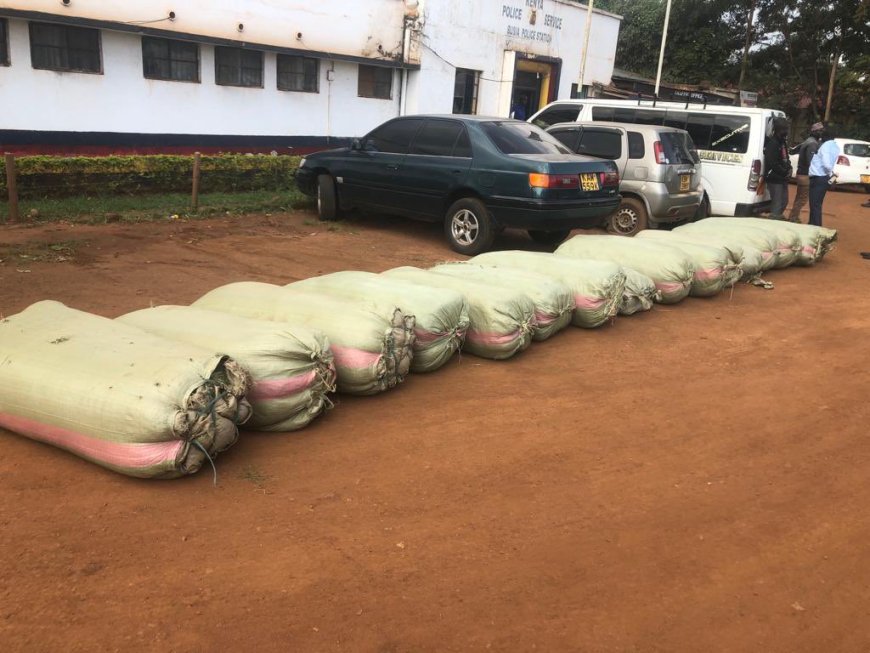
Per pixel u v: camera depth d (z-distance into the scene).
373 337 4.29
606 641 2.56
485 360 5.34
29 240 8.19
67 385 3.38
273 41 15.88
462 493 3.49
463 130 8.88
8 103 12.31
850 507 3.61
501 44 21.70
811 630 2.70
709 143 11.72
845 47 30.80
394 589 2.76
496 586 2.82
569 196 8.37
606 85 26.67
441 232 10.38
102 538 2.95
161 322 4.15
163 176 11.70
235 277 7.25
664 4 33.72
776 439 4.34
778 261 9.08
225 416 3.42
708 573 2.99
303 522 3.15
